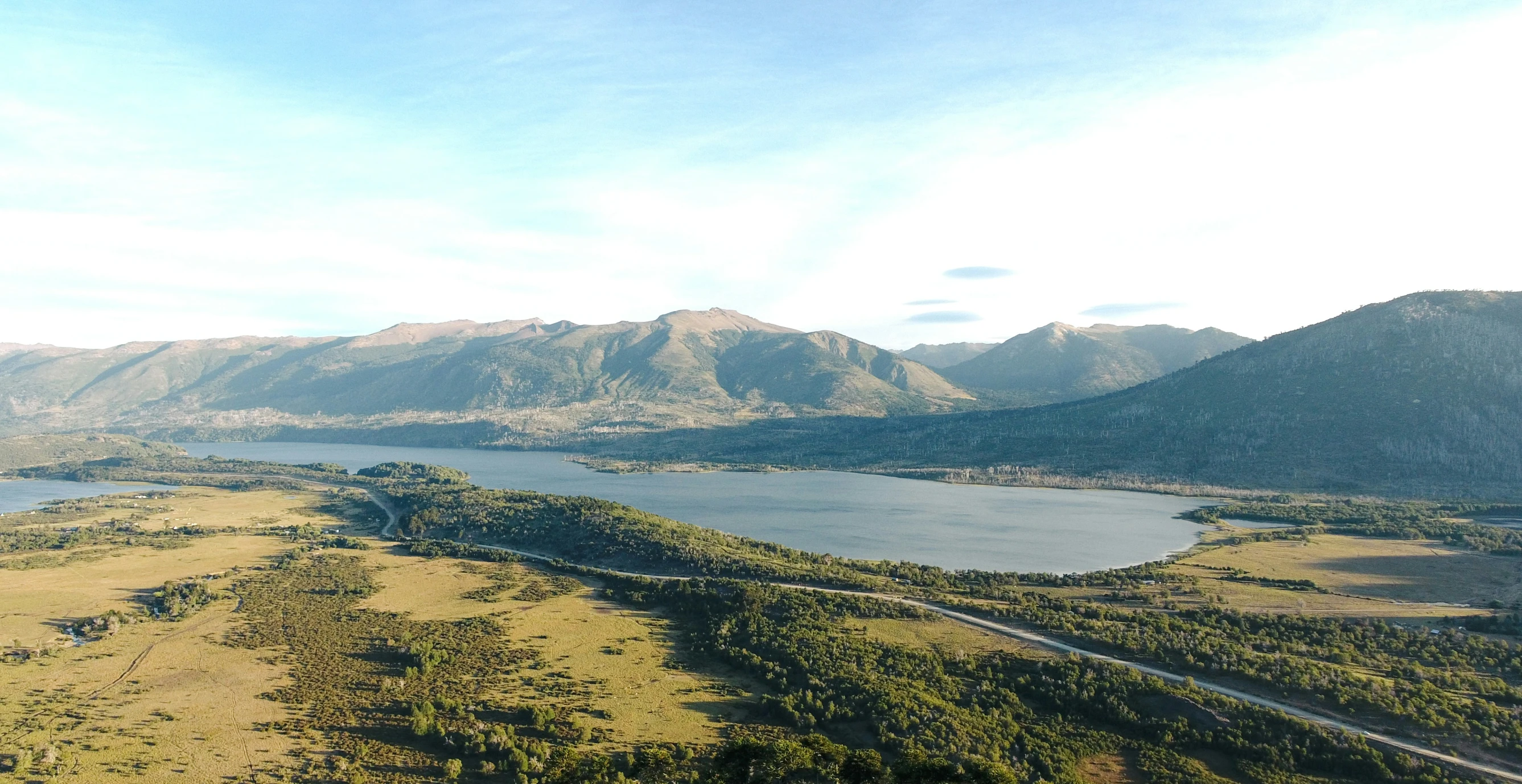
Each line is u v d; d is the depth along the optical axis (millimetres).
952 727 111250
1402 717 108000
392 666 143750
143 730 115500
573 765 97250
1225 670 126562
